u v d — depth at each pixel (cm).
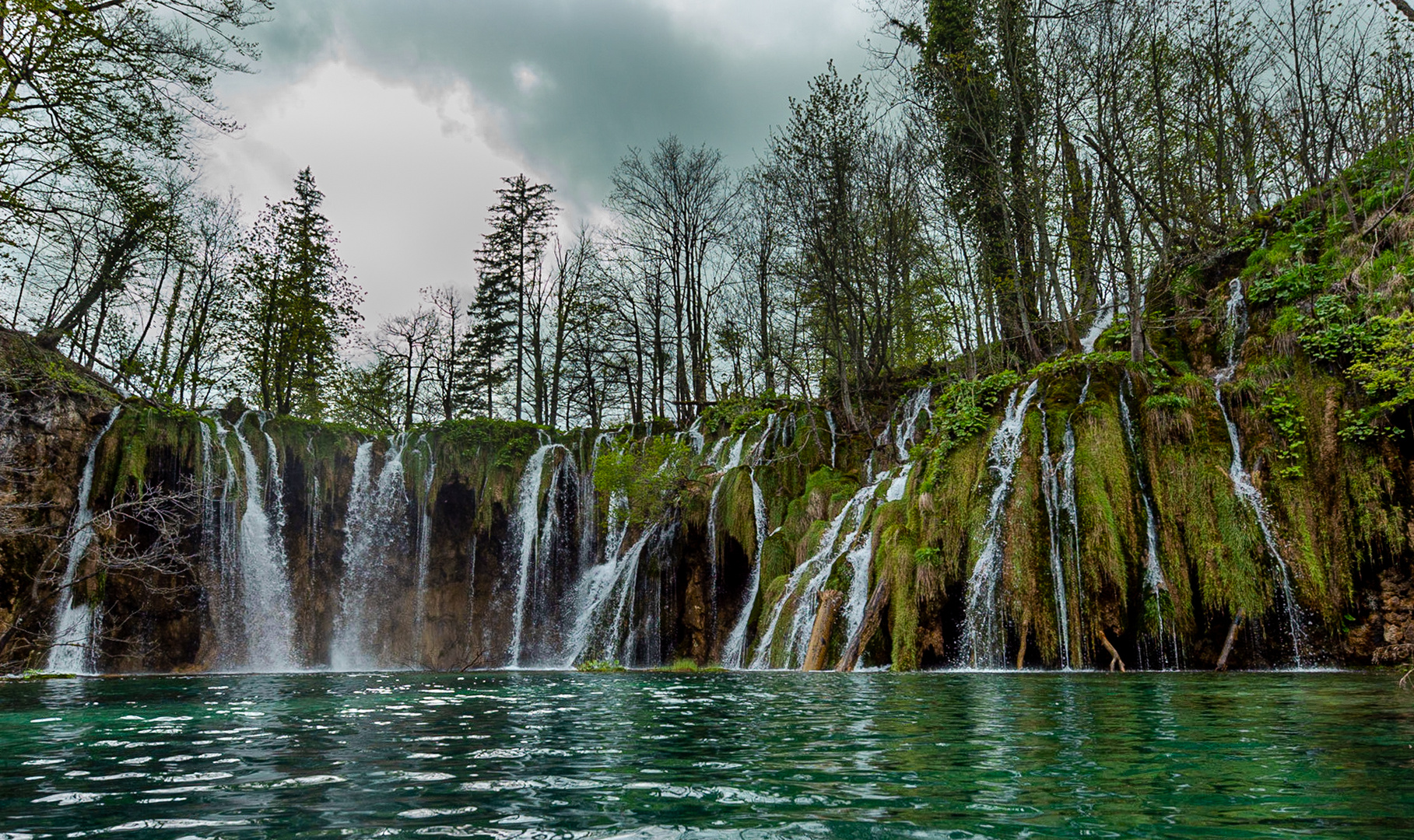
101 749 578
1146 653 1382
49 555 1895
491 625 2739
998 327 2608
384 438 2875
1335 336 1480
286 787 429
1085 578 1398
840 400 2741
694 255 3784
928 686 1043
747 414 2686
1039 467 1514
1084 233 2159
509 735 639
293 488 2669
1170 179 2211
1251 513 1398
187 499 2430
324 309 3644
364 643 2670
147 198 1942
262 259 3497
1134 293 1727
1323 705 739
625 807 375
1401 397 1328
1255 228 2000
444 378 4459
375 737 629
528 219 4403
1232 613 1356
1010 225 2305
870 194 2583
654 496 2402
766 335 3294
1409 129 1944
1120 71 1942
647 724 696
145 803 392
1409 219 1584
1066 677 1154
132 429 2386
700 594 2345
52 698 1061
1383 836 306
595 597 2562
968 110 2264
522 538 2753
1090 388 1593
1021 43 2184
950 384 2198
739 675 1474
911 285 2898
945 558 1530
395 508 2783
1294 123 2266
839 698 900
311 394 3800
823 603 1644
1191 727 608
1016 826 332
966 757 497
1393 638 1305
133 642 2308
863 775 444
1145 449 1511
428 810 373
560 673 1873
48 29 1535
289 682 1438
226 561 2470
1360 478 1380
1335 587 1355
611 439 2928
